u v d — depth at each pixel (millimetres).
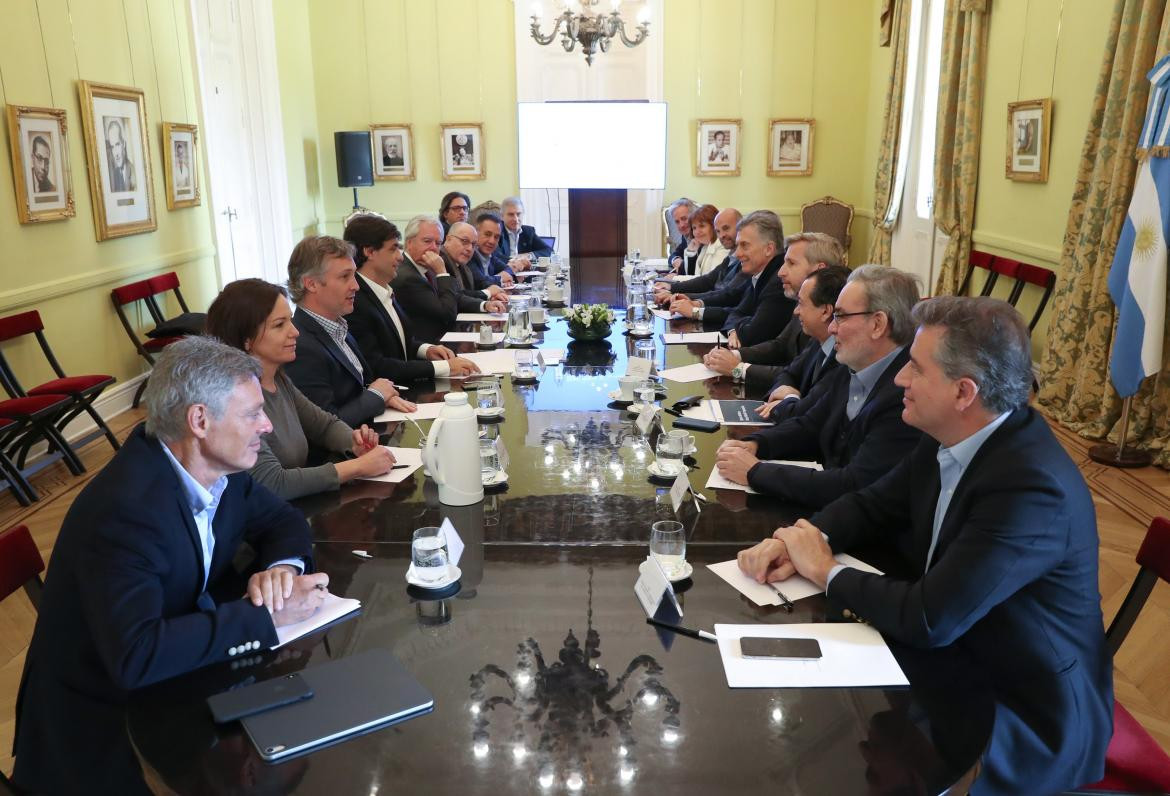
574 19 6797
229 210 7668
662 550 1717
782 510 2094
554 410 2949
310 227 9195
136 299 5699
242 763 1216
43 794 1582
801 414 2734
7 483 4293
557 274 6223
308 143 9109
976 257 6695
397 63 9242
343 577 1763
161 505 1531
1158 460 4418
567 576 1759
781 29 9234
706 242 6684
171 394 1533
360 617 1606
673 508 2100
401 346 3760
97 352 5504
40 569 1809
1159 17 4512
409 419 2895
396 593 1694
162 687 1407
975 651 1609
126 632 1400
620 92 9445
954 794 1186
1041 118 5848
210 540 1688
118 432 5297
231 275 7695
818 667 1431
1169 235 4188
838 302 2346
